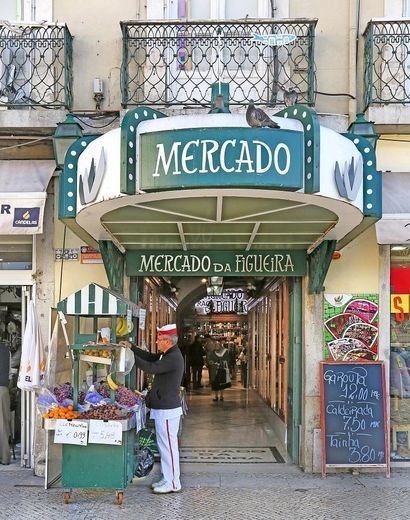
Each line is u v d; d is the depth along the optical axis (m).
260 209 6.01
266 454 8.85
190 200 5.68
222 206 5.90
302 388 8.06
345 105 8.21
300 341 8.13
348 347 7.97
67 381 7.53
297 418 8.11
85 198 5.86
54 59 8.22
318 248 7.38
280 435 9.91
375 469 7.77
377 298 8.04
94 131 8.09
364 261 8.07
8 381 8.27
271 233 6.93
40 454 7.83
